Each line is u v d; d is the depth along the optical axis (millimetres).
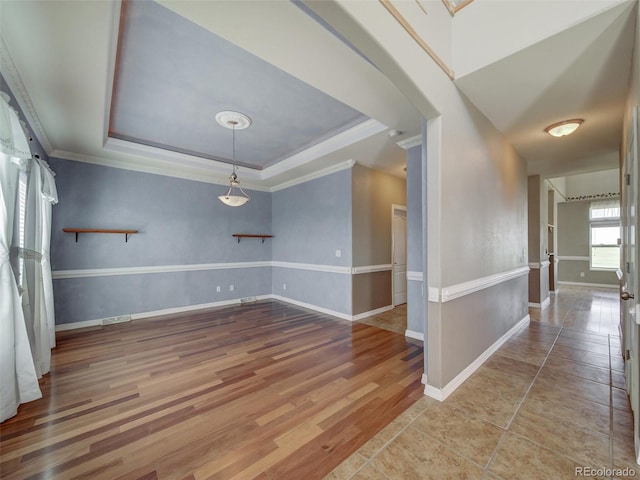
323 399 2252
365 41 1601
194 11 1639
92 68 2178
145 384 2510
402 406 2150
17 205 2385
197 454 1673
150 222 4855
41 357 2650
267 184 6184
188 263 5258
